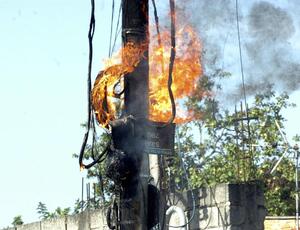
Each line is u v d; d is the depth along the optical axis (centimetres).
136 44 1856
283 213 4900
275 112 4388
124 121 1830
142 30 1867
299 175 4734
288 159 4553
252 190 2595
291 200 4878
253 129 4266
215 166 3972
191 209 2656
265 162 4425
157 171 2541
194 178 3984
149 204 1816
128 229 1800
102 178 2453
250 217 2570
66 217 3306
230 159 3947
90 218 3122
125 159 1806
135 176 1811
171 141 1852
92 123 1914
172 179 2941
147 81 1855
